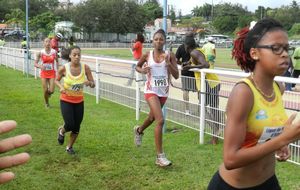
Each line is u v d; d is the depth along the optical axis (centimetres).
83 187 535
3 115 948
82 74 643
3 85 1516
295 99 543
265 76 254
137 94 910
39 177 566
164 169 593
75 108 646
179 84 802
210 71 685
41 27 6425
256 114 252
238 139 246
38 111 1002
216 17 8862
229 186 268
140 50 1460
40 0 8694
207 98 709
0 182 157
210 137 755
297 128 227
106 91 1165
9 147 152
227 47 5972
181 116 796
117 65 1473
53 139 745
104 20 6912
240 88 250
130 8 7038
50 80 1047
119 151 675
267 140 259
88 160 634
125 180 555
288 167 596
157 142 598
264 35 248
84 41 6638
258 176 267
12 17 7425
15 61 2150
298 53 1333
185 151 673
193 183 541
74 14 6894
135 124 869
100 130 812
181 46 966
